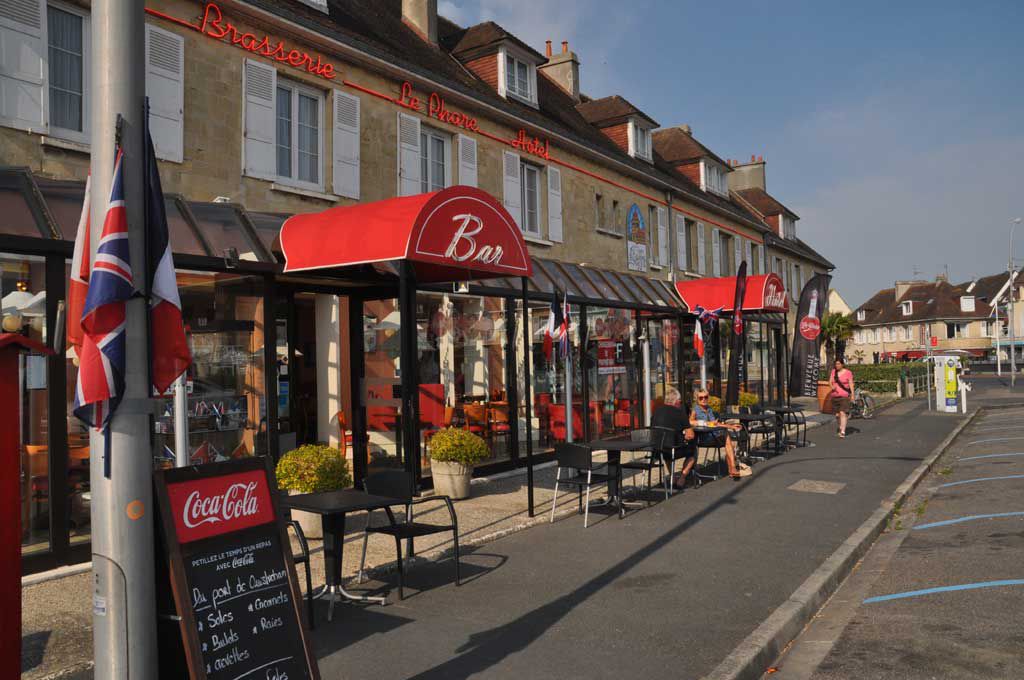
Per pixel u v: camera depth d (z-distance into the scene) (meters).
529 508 9.20
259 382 8.77
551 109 19.16
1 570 3.57
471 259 8.53
